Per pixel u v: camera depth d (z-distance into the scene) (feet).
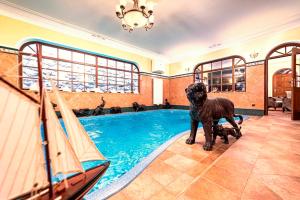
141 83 31.50
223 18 17.94
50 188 3.42
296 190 4.29
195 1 14.75
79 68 23.58
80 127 4.26
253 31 21.40
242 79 24.67
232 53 25.20
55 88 3.67
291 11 16.67
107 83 26.99
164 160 6.95
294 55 16.85
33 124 3.26
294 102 16.79
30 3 15.58
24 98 3.10
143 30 21.30
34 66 18.93
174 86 36.19
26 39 17.95
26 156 3.22
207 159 7.02
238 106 24.39
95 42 24.16
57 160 3.53
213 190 4.47
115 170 7.51
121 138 13.24
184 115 26.91
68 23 19.51
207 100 8.75
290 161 6.21
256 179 4.94
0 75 2.76
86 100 23.09
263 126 13.51
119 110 26.63
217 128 8.87
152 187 4.88
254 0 14.79
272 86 37.81
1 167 2.93
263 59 21.47
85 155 4.31
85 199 4.24
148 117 25.07
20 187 3.17
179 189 4.73
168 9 15.98
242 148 7.86
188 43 26.14
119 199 4.30
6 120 2.91
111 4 15.39
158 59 33.40
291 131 11.43
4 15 16.48
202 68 30.71
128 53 28.84
